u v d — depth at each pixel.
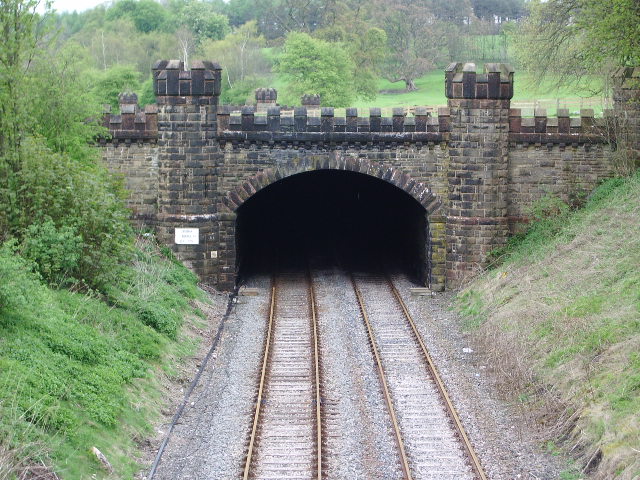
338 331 26.92
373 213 45.72
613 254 24.70
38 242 21.28
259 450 17.19
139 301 23.94
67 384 16.62
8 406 14.31
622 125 31.55
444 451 17.20
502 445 17.44
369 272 37.03
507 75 31.36
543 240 30.30
